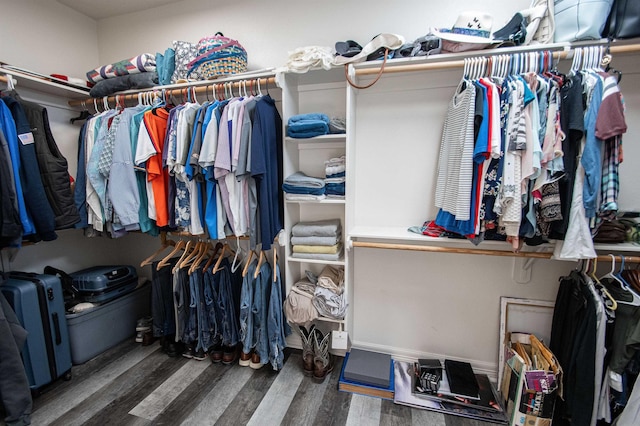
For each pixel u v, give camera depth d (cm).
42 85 184
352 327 201
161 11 220
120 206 169
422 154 178
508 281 172
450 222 147
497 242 144
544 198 125
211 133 156
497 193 128
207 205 167
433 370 169
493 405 151
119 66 194
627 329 124
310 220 200
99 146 176
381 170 186
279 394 163
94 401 158
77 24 226
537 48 134
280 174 181
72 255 223
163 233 215
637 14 122
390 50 152
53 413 150
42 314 162
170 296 203
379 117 181
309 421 145
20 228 146
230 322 186
